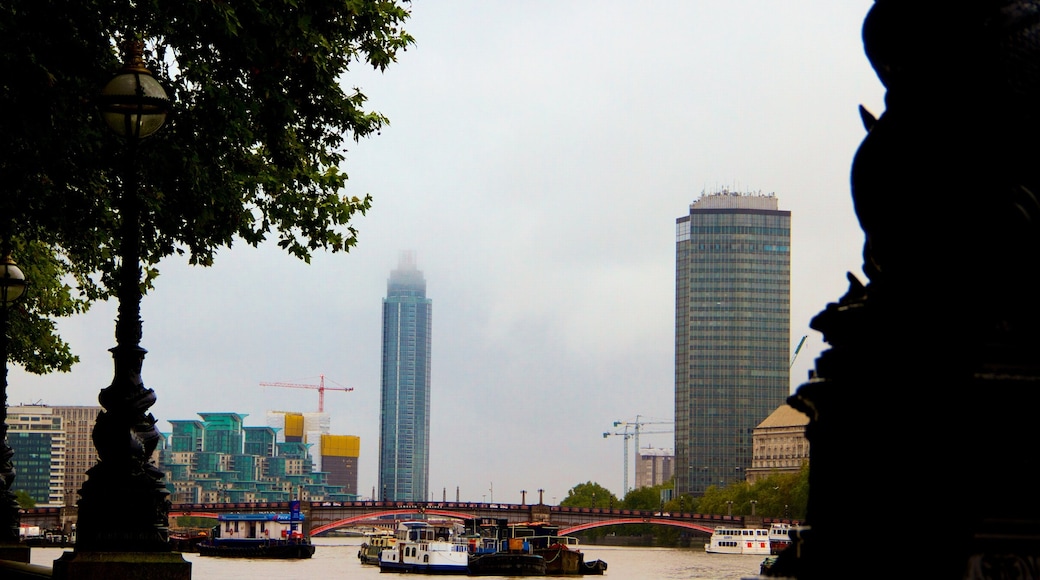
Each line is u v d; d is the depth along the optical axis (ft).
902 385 14.60
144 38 96.22
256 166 108.47
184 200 102.47
